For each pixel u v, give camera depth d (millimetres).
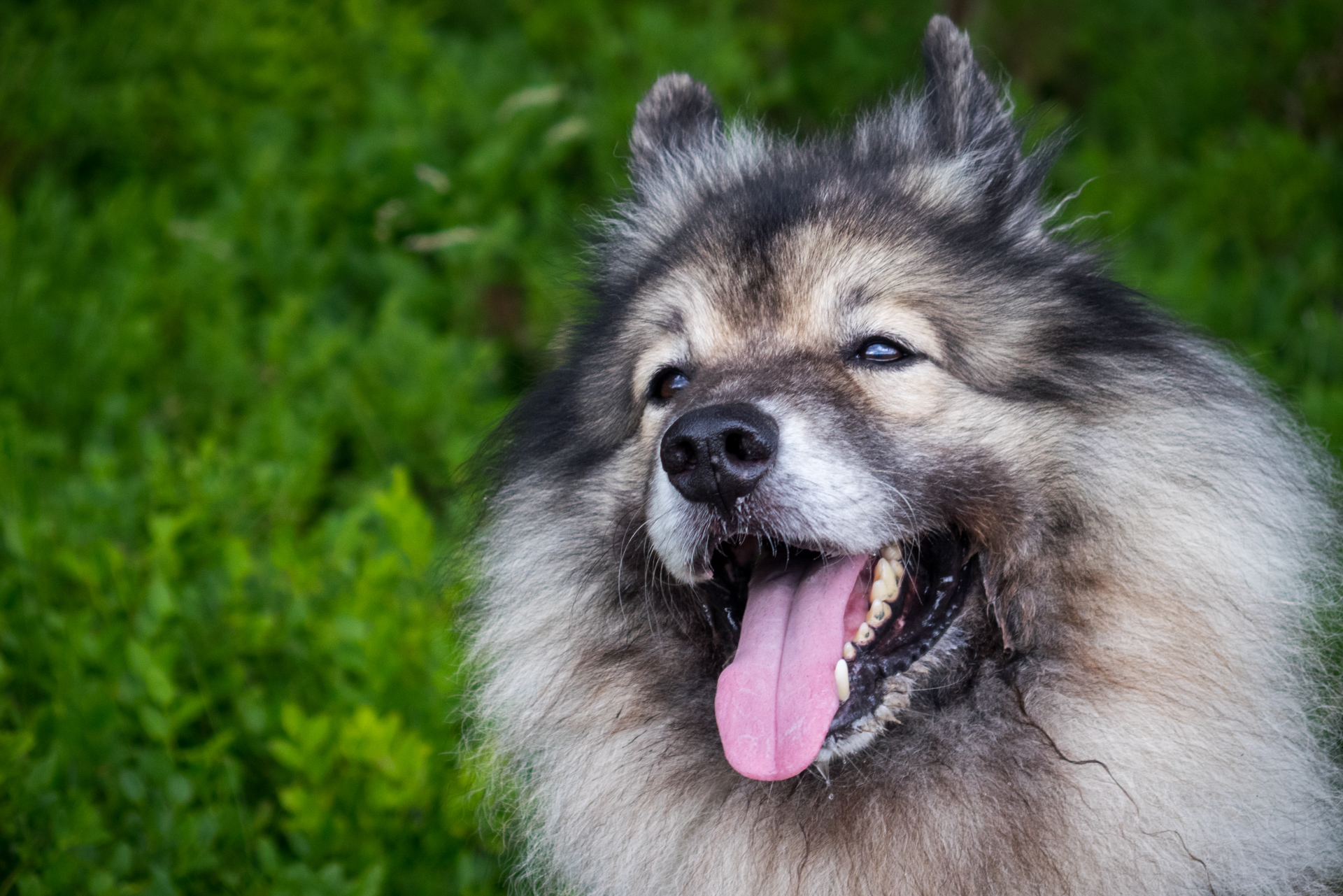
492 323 6430
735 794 3117
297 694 4207
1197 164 7152
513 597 3572
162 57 7258
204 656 4199
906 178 3463
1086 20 8148
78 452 5586
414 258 6598
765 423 2859
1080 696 2943
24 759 3863
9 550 4613
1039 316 3166
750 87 7113
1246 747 2898
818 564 3135
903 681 3021
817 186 3426
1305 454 3359
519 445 3805
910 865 2926
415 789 3707
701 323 3309
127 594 4316
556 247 6215
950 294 3145
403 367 5715
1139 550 2979
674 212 3842
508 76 7160
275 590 4422
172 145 7039
